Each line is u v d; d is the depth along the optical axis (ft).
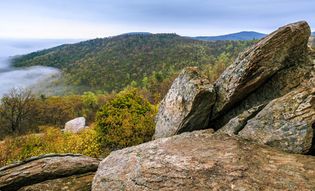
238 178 26.86
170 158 31.17
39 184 37.60
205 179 27.37
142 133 54.49
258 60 38.55
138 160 32.53
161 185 27.96
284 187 25.23
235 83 40.24
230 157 29.89
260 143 33.22
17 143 73.31
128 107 57.31
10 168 38.52
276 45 38.40
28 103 180.55
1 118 170.71
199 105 42.09
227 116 43.73
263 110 35.55
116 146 55.47
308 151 30.73
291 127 31.78
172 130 43.88
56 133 86.58
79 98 323.57
